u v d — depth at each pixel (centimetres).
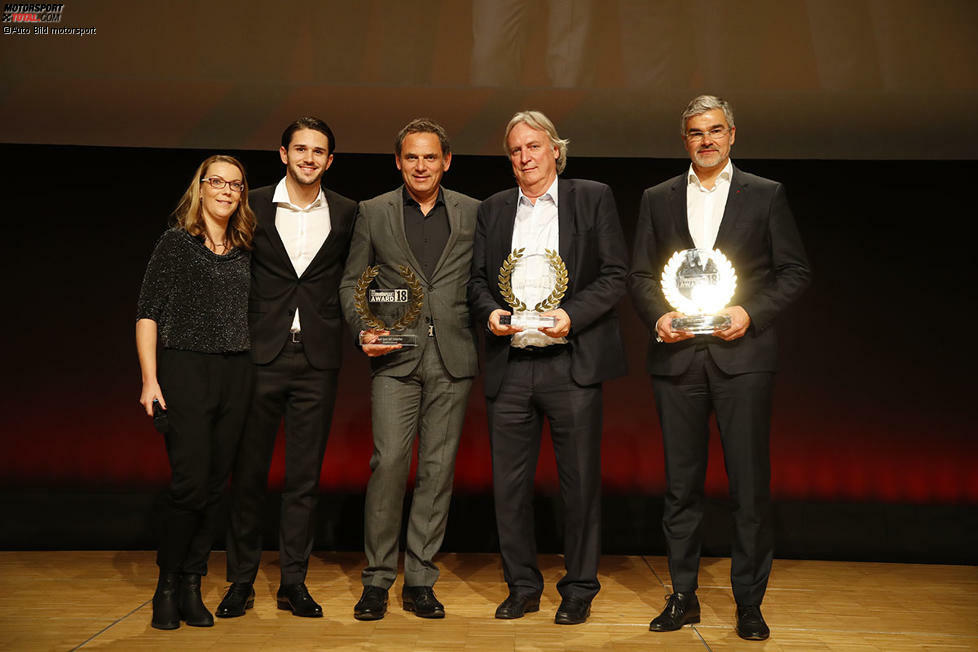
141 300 252
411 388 278
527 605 277
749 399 258
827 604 296
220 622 264
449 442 281
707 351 262
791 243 263
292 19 349
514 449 276
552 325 261
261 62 349
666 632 259
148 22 348
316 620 267
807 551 378
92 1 349
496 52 349
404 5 348
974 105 341
